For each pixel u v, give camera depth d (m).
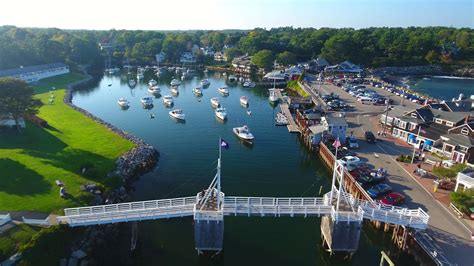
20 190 51.50
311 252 46.28
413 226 43.41
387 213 44.25
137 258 43.56
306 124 89.06
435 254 39.34
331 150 72.81
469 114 85.06
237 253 45.50
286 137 90.69
